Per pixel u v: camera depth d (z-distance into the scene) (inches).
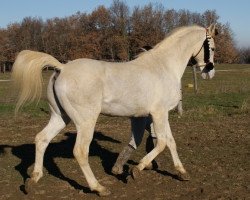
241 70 1752.0
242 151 324.8
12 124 462.6
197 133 399.9
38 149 221.5
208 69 267.4
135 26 1963.6
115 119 492.1
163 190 231.6
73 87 207.0
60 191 231.0
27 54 212.1
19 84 211.9
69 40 2556.6
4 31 2746.1
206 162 291.1
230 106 592.7
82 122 210.8
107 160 300.4
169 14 1803.6
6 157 308.8
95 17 2439.7
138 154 315.9
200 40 260.2
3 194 226.8
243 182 245.8
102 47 2348.7
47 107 608.7
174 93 239.1
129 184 241.8
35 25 2751.0
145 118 254.8
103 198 218.5
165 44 247.9
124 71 219.9
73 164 287.9
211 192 227.5
